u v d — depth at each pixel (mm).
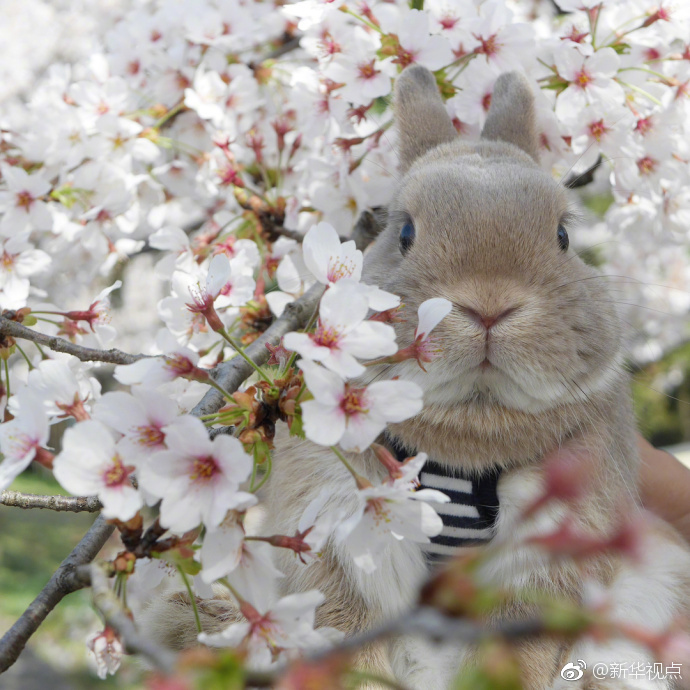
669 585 722
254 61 974
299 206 866
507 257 634
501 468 664
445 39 757
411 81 763
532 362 624
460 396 638
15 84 1689
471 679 427
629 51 795
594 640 426
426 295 633
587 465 438
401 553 665
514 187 660
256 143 905
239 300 681
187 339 659
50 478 1814
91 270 886
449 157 711
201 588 558
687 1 782
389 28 766
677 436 2311
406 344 630
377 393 535
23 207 731
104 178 769
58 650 1699
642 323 1539
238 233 852
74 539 2139
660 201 806
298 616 531
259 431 558
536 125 760
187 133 879
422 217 660
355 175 825
